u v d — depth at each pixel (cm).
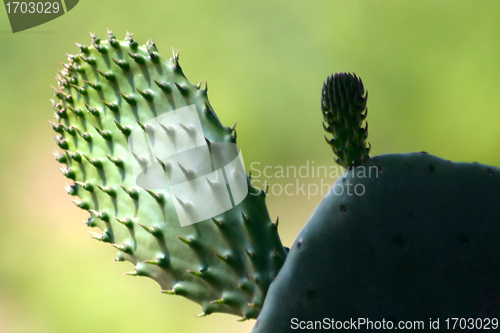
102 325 285
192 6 409
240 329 260
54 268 311
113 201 138
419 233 134
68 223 332
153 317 279
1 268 313
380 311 133
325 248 134
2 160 361
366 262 134
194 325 271
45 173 356
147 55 138
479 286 134
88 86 139
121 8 400
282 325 133
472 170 135
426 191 134
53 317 290
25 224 332
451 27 412
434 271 134
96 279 304
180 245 136
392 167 134
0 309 296
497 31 406
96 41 139
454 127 412
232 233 135
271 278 135
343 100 135
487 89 408
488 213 134
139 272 137
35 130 376
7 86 378
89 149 138
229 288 135
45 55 387
